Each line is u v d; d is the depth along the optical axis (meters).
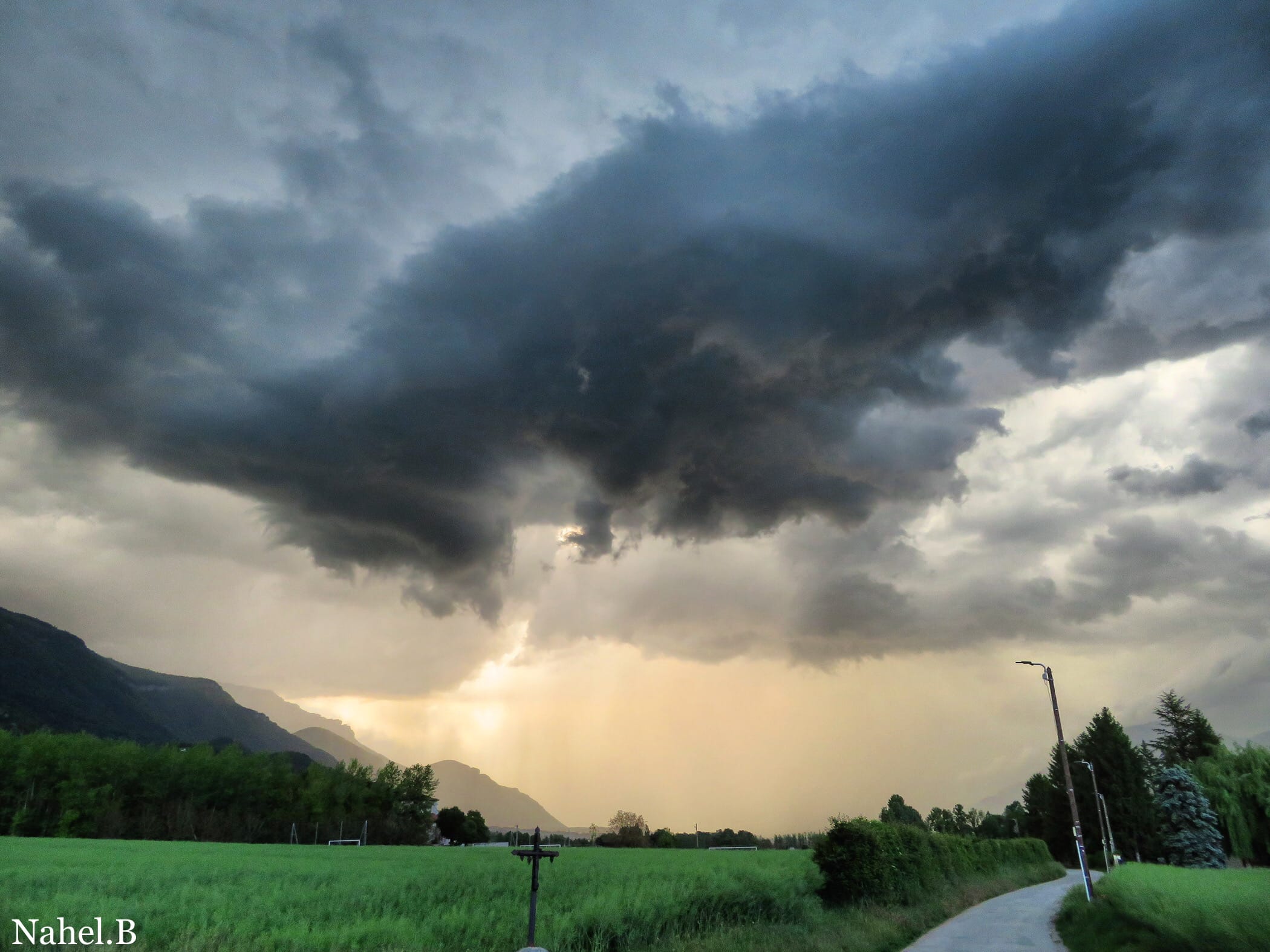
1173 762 119.19
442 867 41.25
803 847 65.62
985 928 29.72
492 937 18.20
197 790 136.50
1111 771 103.62
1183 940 19.61
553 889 27.36
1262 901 19.33
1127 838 99.81
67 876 31.08
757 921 23.14
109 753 131.00
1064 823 105.62
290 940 17.53
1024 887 58.25
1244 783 64.44
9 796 115.62
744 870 30.98
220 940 17.25
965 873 50.28
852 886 30.41
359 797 155.50
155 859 47.06
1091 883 36.28
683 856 57.47
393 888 27.91
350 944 17.36
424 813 169.38
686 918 21.39
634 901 20.77
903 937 25.91
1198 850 69.62
